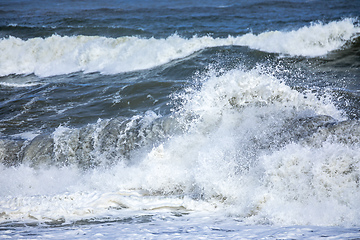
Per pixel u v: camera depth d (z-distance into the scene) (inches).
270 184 641.0
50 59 2240.4
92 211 663.1
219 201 673.6
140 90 1523.1
